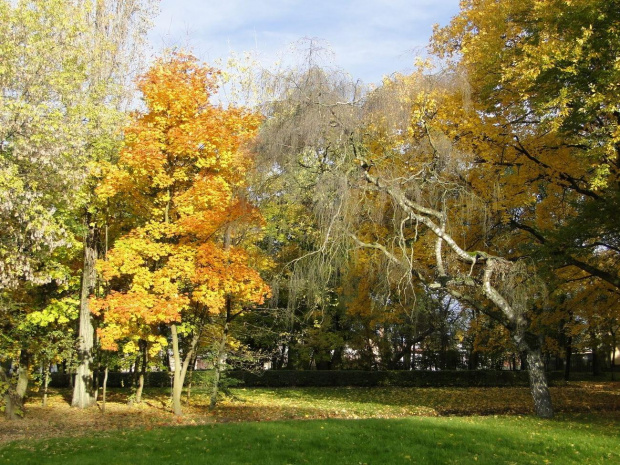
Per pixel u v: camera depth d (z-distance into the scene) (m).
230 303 17.08
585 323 21.94
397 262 14.04
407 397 23.72
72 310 16.19
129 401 18.92
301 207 16.14
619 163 13.91
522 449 9.51
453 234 15.53
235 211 14.33
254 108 15.72
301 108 14.27
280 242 20.12
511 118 16.03
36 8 14.48
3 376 15.21
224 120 14.64
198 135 13.63
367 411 17.95
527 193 15.73
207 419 14.81
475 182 15.38
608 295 18.03
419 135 14.90
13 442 10.70
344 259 14.41
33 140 12.44
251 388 28.81
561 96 12.38
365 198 14.38
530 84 13.80
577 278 16.66
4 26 13.41
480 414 16.88
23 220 12.18
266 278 17.44
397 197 13.99
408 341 33.03
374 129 14.59
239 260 14.38
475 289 16.73
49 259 15.03
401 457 8.90
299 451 9.38
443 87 14.60
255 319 24.17
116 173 13.78
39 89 13.84
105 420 14.88
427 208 14.62
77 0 18.83
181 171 14.27
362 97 14.59
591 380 34.22
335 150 14.52
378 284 15.77
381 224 15.47
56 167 12.53
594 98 12.00
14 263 12.38
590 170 14.70
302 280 14.77
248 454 9.09
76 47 15.38
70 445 10.09
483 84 15.38
